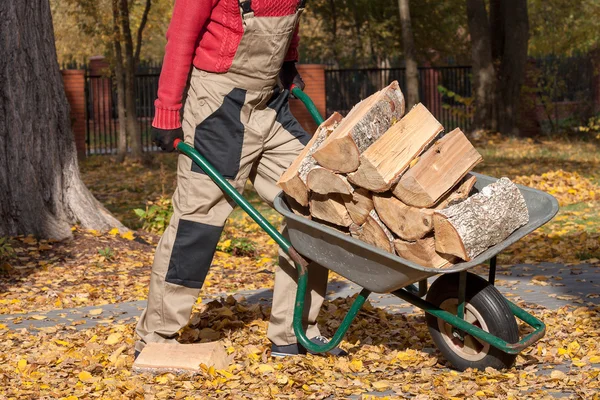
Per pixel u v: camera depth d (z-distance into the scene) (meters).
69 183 8.90
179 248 4.37
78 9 25.50
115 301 6.68
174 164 19.16
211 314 5.68
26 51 8.53
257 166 4.48
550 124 24.47
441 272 3.50
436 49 31.31
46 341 5.22
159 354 4.34
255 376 4.22
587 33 30.83
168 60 4.16
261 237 10.04
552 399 3.59
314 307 4.55
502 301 3.94
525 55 22.56
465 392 3.72
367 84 25.00
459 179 3.71
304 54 32.38
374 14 29.75
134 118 19.33
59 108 8.84
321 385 4.01
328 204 3.92
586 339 4.77
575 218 10.05
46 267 7.77
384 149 3.68
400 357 4.48
